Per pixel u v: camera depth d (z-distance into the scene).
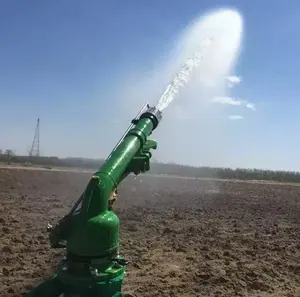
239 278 9.73
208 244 13.12
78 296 4.60
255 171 70.81
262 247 13.20
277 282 9.67
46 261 10.07
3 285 8.38
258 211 22.48
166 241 13.16
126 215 17.83
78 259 4.62
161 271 9.95
